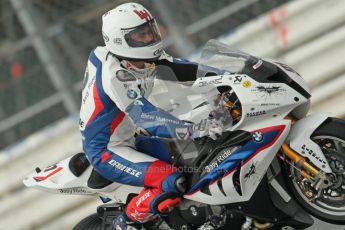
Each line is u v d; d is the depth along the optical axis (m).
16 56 26.95
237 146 16.89
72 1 26.42
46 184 19.86
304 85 17.22
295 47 25.91
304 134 16.84
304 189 17.44
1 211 26.89
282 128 16.66
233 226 17.92
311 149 16.78
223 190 17.06
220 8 26.92
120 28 17.58
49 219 26.64
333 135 16.91
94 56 18.50
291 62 25.47
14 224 26.84
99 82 17.97
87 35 26.52
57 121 28.11
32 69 26.97
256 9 27.39
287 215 17.39
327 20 25.42
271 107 16.70
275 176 17.42
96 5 26.48
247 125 16.86
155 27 17.83
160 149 18.19
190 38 26.83
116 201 19.28
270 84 16.84
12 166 26.72
